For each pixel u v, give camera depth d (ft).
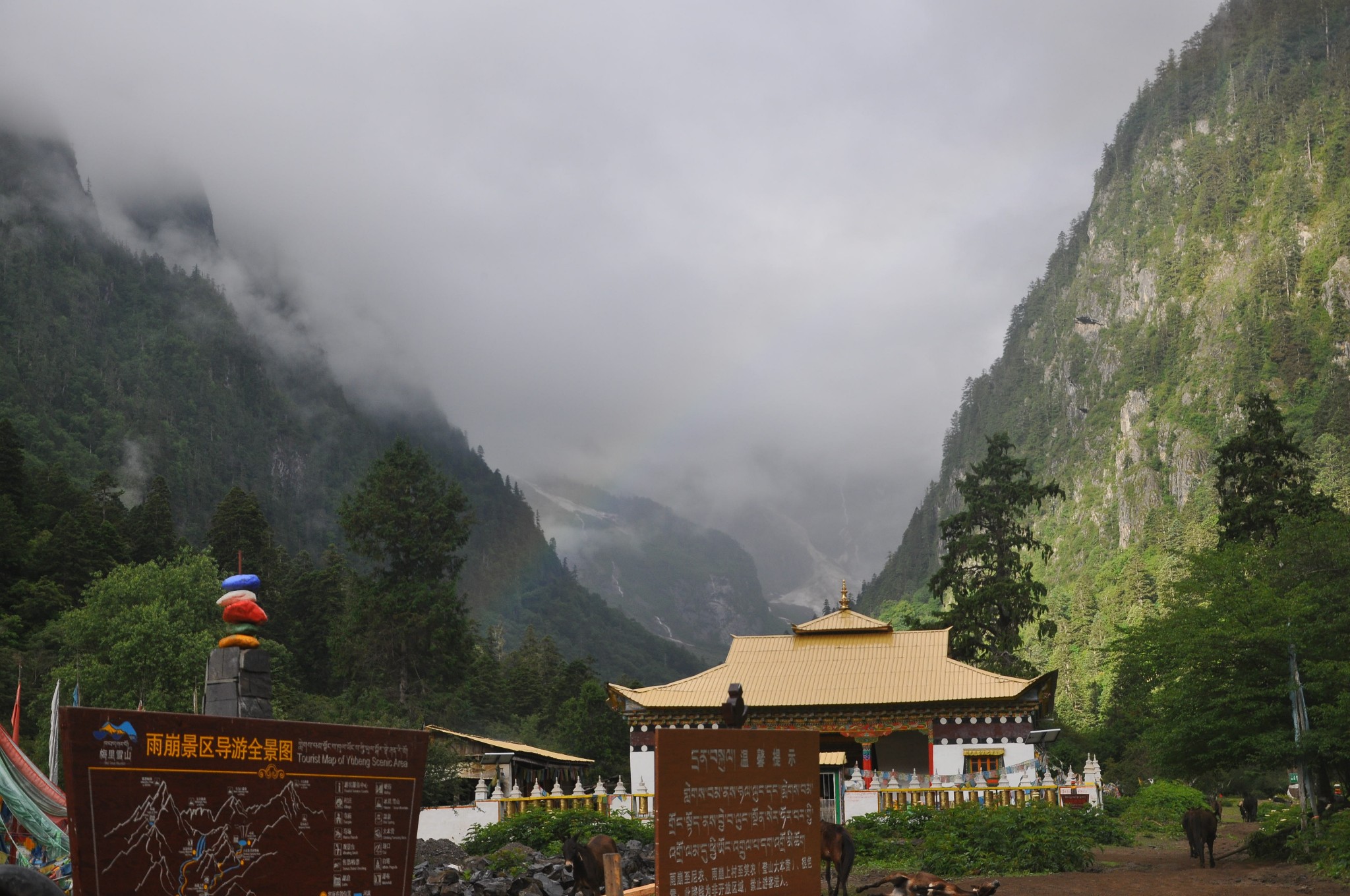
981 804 118.42
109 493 504.02
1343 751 96.73
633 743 157.48
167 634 215.51
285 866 32.19
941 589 274.98
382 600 303.27
